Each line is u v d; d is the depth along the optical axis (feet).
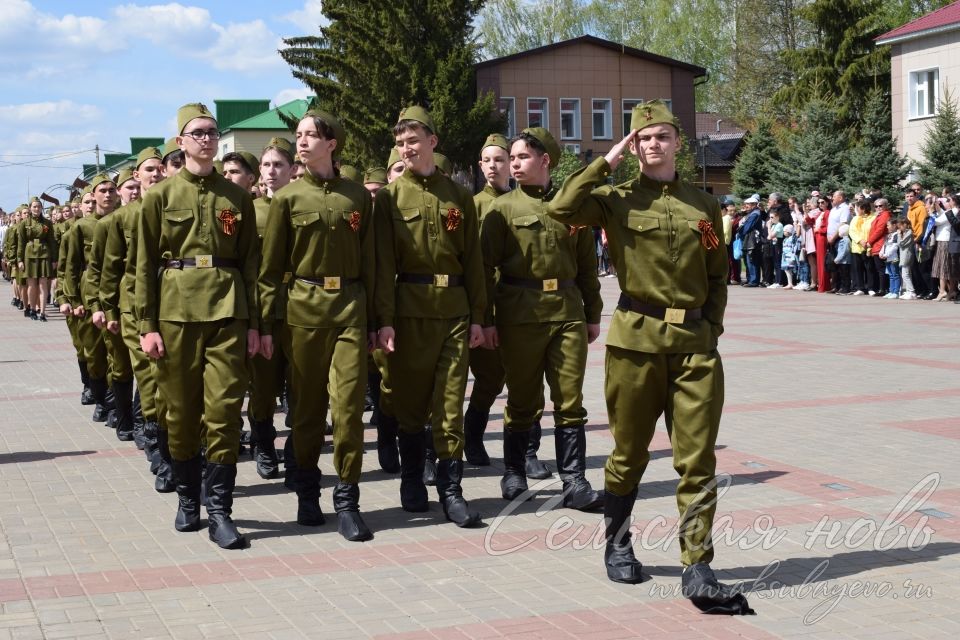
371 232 22.09
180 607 17.25
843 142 123.85
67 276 33.83
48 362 51.37
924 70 121.39
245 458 29.55
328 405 22.27
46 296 75.36
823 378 40.01
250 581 18.54
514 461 24.17
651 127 17.47
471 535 21.26
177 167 25.09
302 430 22.07
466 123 131.13
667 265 17.39
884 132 119.24
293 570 19.15
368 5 134.10
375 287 22.30
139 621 16.63
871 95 128.98
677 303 17.44
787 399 35.70
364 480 26.37
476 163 135.23
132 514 23.31
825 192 118.62
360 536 20.92
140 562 19.74
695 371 17.39
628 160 121.60
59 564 19.63
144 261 21.39
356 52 133.49
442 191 22.67
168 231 21.34
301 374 21.66
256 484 26.40
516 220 23.54
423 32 136.67
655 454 28.37
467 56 134.00
